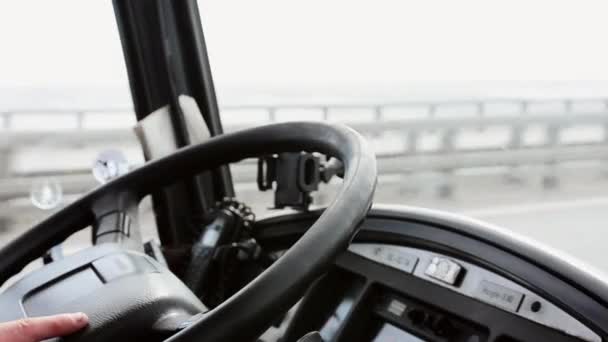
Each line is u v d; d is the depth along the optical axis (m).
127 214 0.93
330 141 0.83
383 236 1.08
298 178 1.12
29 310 0.69
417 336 1.00
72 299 0.67
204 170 0.99
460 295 0.94
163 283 0.67
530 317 0.84
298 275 0.56
